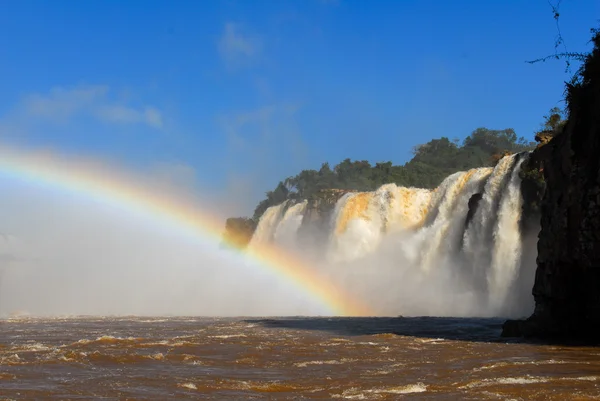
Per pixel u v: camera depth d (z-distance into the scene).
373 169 121.19
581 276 26.16
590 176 25.23
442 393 14.78
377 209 77.19
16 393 15.14
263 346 25.88
